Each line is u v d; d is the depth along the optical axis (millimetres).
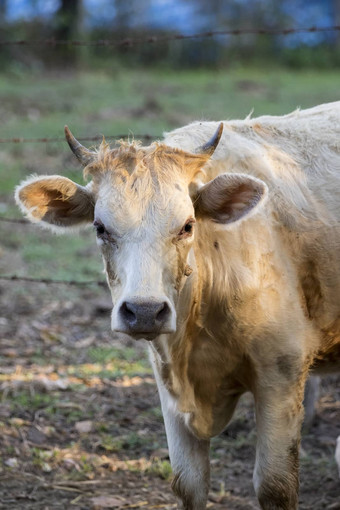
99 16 62594
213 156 10875
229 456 13898
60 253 24031
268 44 63438
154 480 13078
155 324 8781
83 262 23234
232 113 40750
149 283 8953
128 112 40406
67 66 55719
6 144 33469
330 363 12258
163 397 11055
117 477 13102
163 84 50969
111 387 16047
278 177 11141
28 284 21531
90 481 12945
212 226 10422
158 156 9656
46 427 14336
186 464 11039
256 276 10531
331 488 12906
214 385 11000
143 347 18109
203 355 10773
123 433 14383
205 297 10500
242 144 11195
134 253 9188
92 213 10188
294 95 46969
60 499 12422
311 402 14539
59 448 13828
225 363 10836
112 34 60906
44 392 15672
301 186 11258
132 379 16469
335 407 15594
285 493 10828
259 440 10930
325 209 11266
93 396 15602
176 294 9562
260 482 10891
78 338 18453
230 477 13266
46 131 35562
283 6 69062
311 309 11234
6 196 28016
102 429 14422
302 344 10922
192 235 9602
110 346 18078
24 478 12914
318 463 13602
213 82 52281
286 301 10797
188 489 11023
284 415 10844
